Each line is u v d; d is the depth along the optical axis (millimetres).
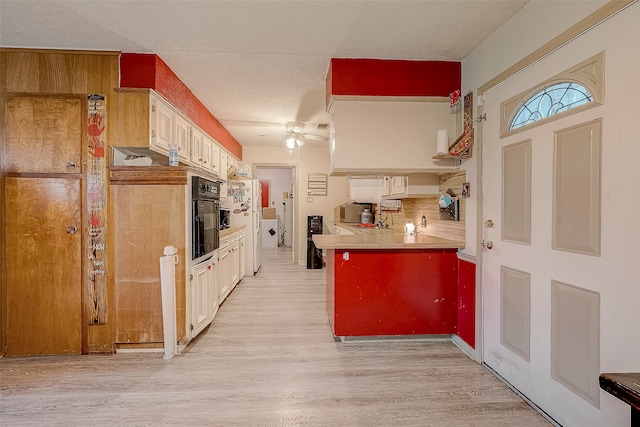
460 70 2594
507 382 2039
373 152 2533
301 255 6191
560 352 1635
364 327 2631
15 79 2322
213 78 2902
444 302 2664
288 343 2652
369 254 2629
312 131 4809
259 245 5766
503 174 2074
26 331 2375
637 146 1279
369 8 1890
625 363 1324
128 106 2381
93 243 2396
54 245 2377
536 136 1791
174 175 2467
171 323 2385
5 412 1743
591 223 1468
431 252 2654
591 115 1464
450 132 2584
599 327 1432
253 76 2865
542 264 1752
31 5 1836
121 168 2410
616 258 1357
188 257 2510
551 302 1691
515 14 1940
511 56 1980
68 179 2367
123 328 2447
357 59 2527
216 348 2551
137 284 2447
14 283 2357
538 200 1778
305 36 2205
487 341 2258
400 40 2262
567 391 1594
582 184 1511
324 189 6145
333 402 1847
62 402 1834
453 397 1902
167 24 2051
